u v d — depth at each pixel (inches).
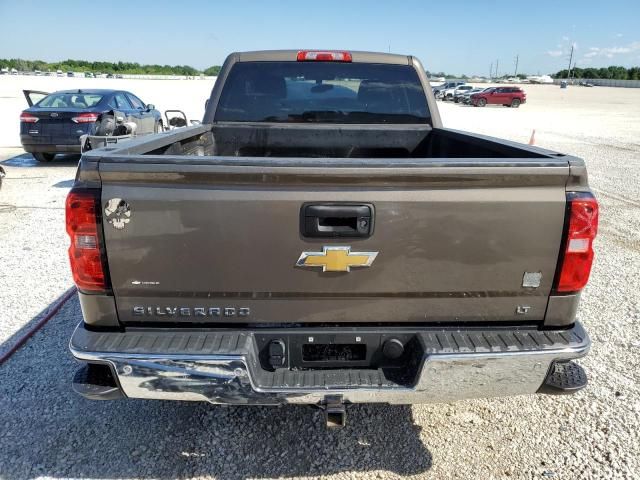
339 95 168.1
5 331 156.6
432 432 116.0
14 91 1357.0
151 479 101.0
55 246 234.2
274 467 104.8
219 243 82.5
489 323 90.1
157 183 80.4
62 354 144.9
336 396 85.7
